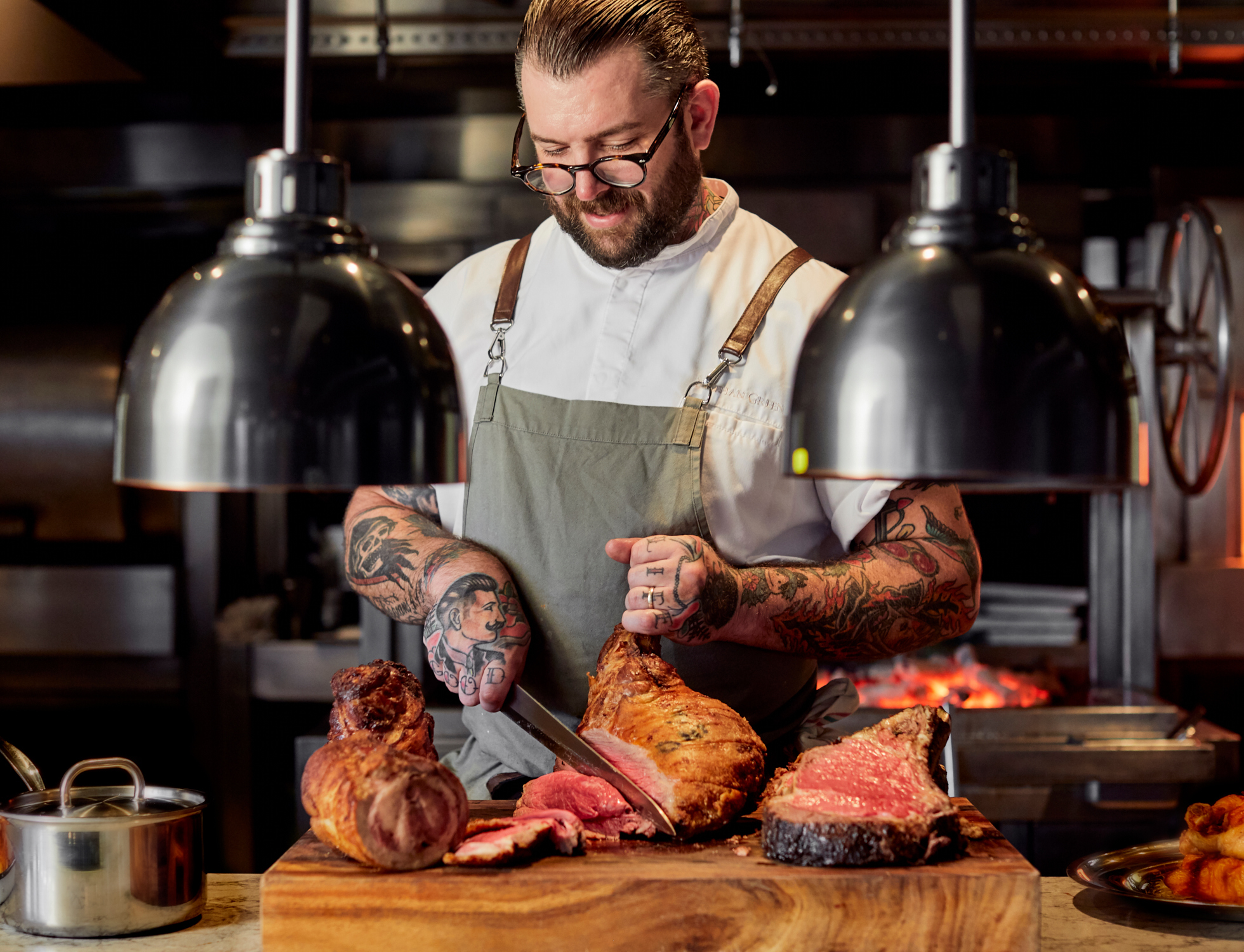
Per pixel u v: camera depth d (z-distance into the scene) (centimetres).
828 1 312
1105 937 127
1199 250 354
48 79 336
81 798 138
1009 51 324
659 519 165
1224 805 143
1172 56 305
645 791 130
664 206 158
